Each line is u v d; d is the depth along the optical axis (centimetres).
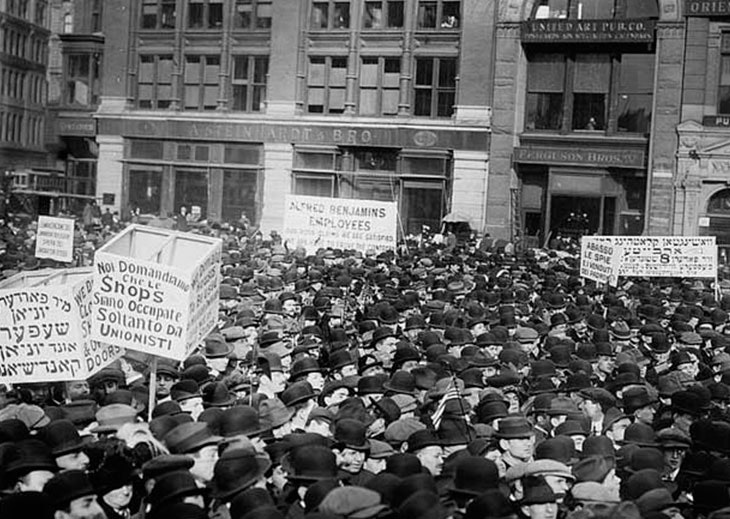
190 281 1193
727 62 4697
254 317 1845
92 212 5081
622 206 4969
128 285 1184
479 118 5075
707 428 1070
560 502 875
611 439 1088
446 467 917
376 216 3256
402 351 1455
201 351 1516
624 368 1431
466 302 2200
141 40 5747
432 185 5175
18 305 1176
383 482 820
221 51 5575
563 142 4975
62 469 885
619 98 4953
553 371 1438
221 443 916
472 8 5078
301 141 5362
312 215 3303
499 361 1540
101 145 5741
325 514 716
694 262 2650
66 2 6981
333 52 5375
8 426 943
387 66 5322
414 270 2927
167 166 5625
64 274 1384
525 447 1002
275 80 5428
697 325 2173
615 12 4928
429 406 1206
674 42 4719
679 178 4706
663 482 928
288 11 5400
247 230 4800
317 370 1371
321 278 2547
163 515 757
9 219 4894
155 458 865
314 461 860
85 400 1149
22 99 6656
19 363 1184
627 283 2953
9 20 6425
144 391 1268
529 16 5000
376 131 5222
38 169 6238
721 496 880
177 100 5656
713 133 4656
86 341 1206
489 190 5072
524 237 5066
